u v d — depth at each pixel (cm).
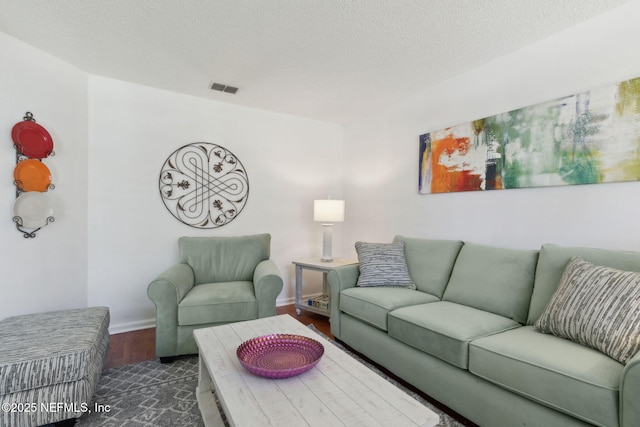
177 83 283
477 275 206
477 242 246
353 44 216
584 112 185
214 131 322
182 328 217
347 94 307
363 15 184
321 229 393
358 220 381
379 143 349
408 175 312
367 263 252
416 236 302
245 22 192
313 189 387
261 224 351
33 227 217
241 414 96
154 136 292
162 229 296
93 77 266
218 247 290
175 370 206
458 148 259
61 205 238
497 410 137
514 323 174
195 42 215
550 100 201
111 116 274
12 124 206
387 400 104
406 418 95
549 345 134
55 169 233
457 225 262
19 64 209
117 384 188
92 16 185
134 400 171
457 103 263
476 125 245
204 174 317
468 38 207
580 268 149
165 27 197
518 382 126
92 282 267
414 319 175
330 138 400
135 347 243
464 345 149
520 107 218
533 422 124
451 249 237
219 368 125
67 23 192
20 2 172
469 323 164
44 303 226
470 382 148
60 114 238
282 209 365
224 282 278
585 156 184
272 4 175
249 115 343
